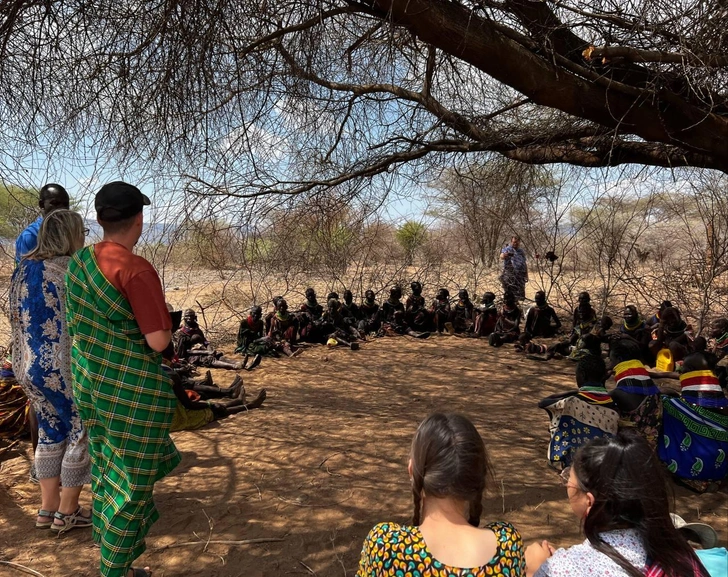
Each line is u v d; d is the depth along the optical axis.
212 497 4.15
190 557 3.41
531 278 15.42
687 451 4.16
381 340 9.82
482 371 7.71
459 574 1.61
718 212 8.73
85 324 2.66
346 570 3.27
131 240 2.78
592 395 4.17
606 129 5.54
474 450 1.70
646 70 4.30
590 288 12.27
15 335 3.41
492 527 1.74
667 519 1.80
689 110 4.35
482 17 4.13
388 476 4.43
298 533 3.66
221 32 4.43
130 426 2.66
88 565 3.30
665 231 11.28
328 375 7.63
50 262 3.30
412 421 5.68
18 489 4.24
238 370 7.89
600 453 1.87
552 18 4.38
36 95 4.48
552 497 4.10
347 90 6.28
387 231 11.45
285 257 7.99
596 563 1.77
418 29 3.97
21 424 5.14
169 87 4.41
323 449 4.97
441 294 10.55
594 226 10.48
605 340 8.11
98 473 2.75
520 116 7.07
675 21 3.96
